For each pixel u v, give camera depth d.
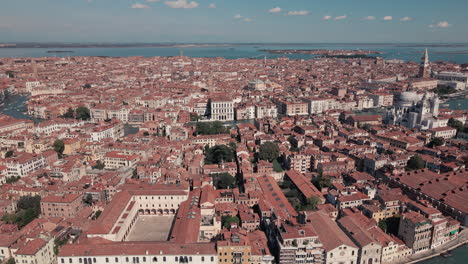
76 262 191.50
